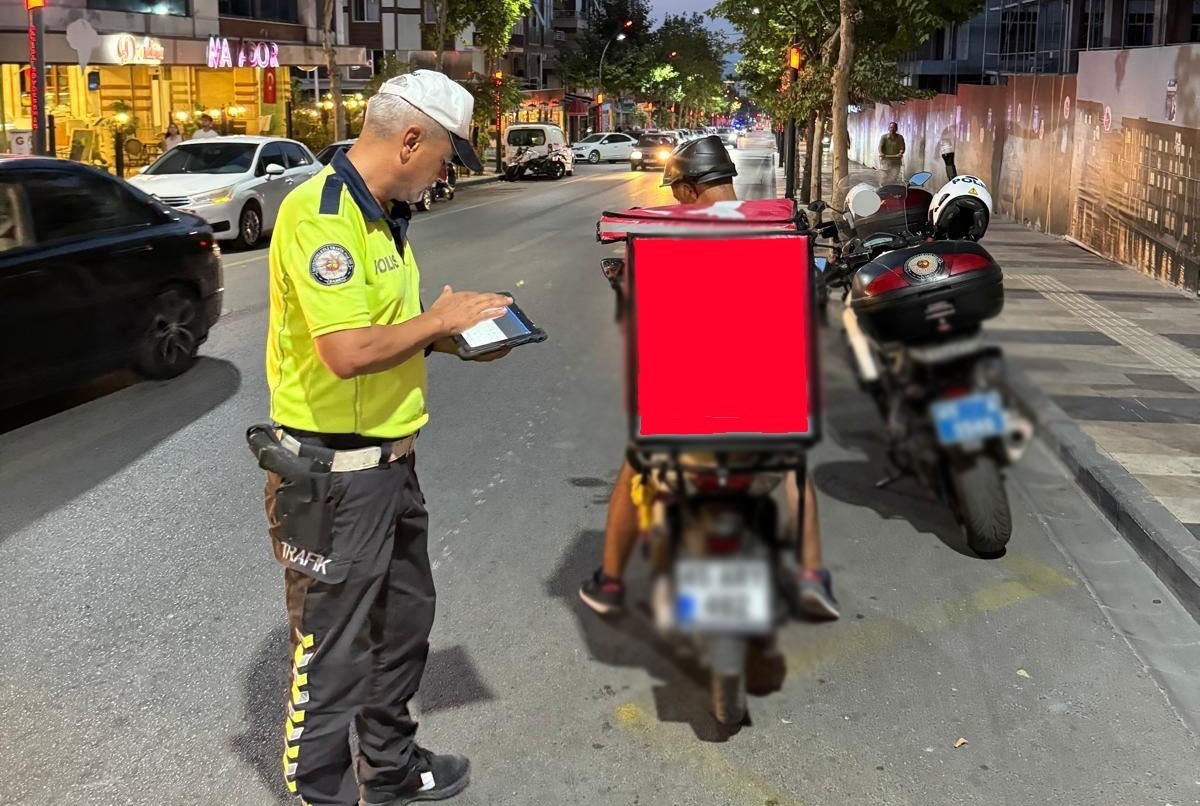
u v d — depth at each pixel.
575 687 3.52
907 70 50.19
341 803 2.72
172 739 3.27
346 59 32.53
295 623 2.62
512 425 6.41
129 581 4.36
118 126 24.14
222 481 5.55
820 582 2.05
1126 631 3.93
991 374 2.44
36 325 6.38
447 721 3.33
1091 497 5.05
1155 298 10.23
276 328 2.56
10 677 3.61
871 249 4.91
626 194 29.27
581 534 4.80
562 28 80.38
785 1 21.66
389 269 2.54
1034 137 17.53
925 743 3.20
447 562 4.52
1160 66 11.67
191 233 7.82
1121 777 3.06
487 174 38.72
